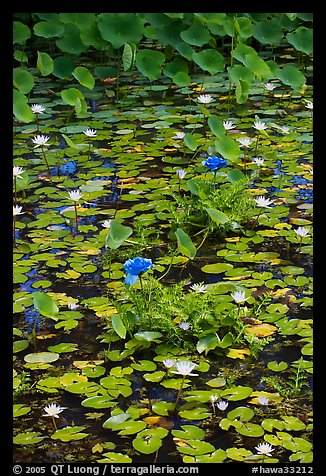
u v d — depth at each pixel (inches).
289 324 106.6
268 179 159.0
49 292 117.1
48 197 152.9
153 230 137.0
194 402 90.0
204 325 104.7
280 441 83.0
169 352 101.1
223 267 123.0
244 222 140.3
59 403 91.5
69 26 233.0
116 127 195.2
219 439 84.4
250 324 106.7
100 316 109.7
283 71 209.0
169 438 84.3
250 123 194.5
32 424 87.7
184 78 211.5
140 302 106.7
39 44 274.5
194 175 160.7
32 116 174.4
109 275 122.1
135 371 97.6
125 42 220.5
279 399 91.0
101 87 231.3
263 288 117.1
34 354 100.5
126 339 104.7
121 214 143.9
